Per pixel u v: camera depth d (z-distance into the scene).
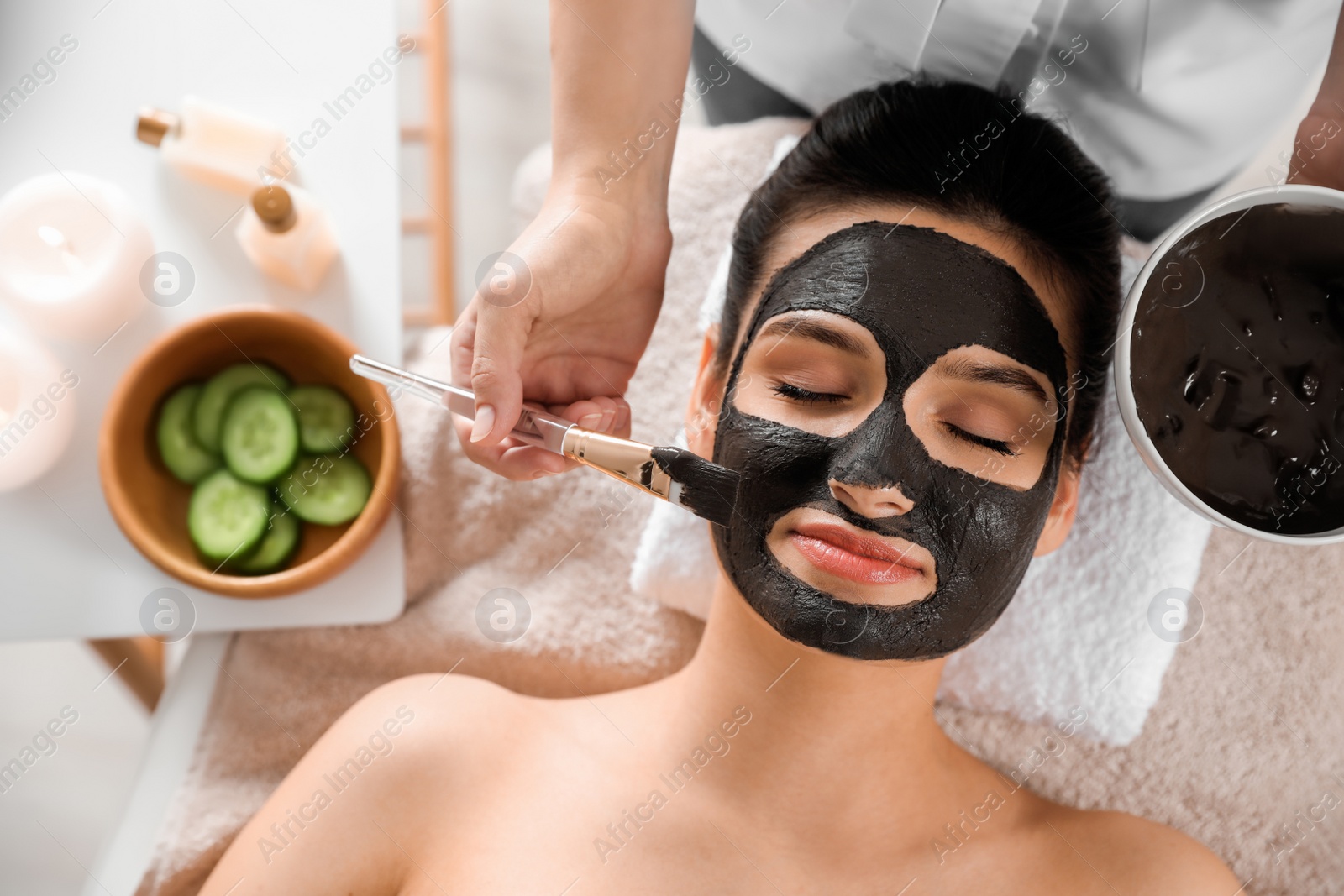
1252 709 0.99
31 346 0.95
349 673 1.03
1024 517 0.76
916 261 0.75
